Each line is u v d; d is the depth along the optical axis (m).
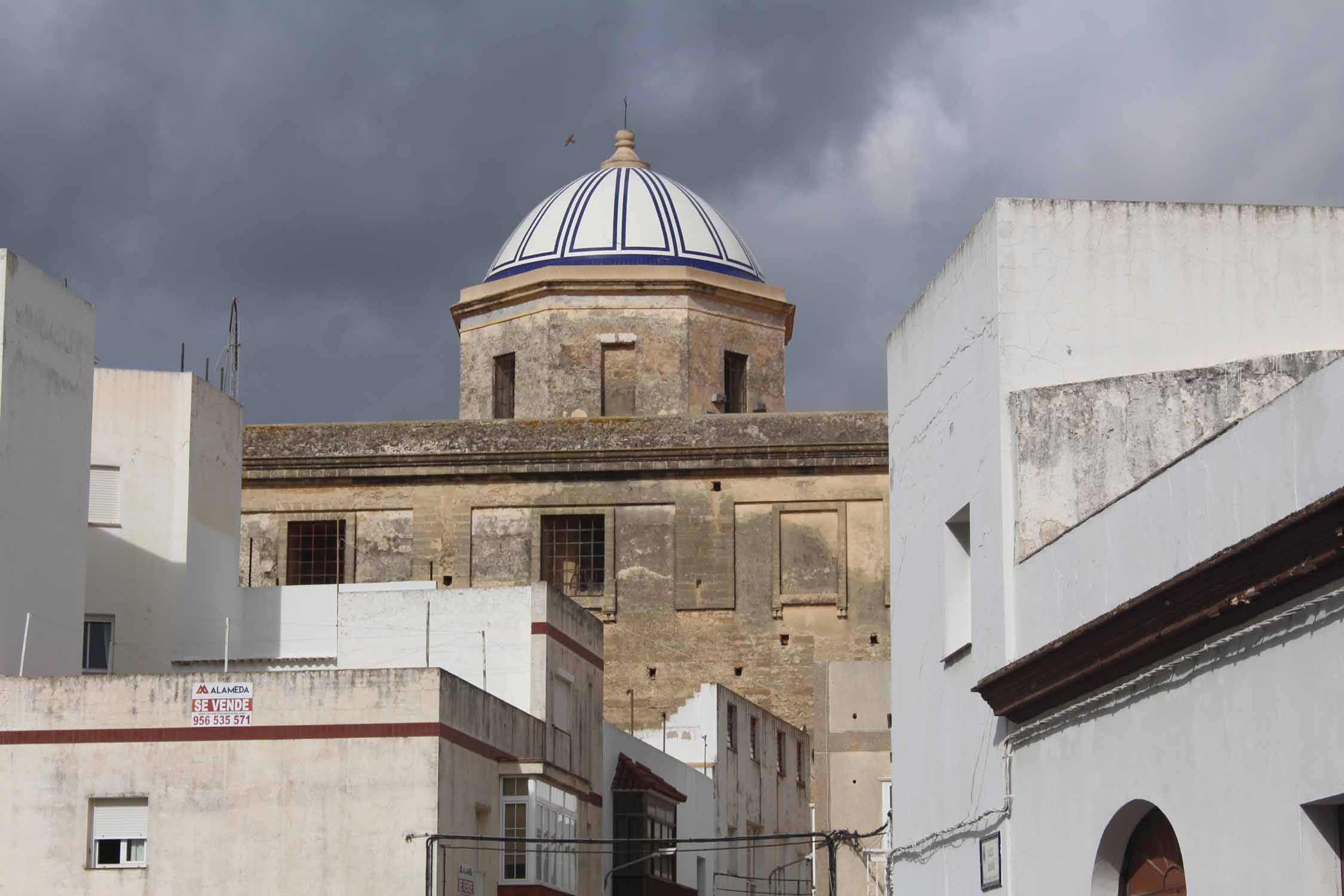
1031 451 24.45
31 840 37.19
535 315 60.88
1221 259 25.22
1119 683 21.31
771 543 58.31
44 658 40.53
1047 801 23.16
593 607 58.22
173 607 47.91
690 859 51.62
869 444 58.06
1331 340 25.06
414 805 36.97
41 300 41.12
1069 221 25.19
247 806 37.22
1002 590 24.38
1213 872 19.31
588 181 63.25
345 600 46.19
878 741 49.00
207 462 49.69
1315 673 17.72
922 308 28.42
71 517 41.88
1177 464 20.42
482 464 58.94
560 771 43.06
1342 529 16.98
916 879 28.19
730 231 63.44
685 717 54.72
